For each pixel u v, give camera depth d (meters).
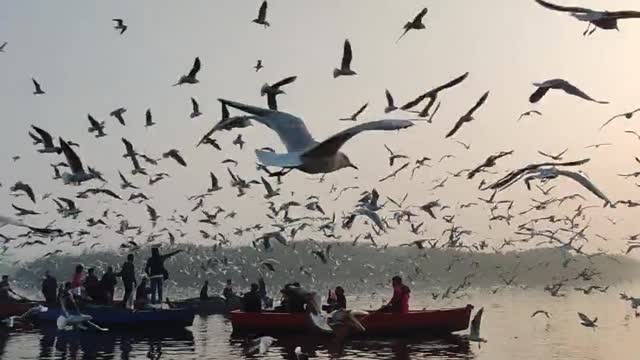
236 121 12.02
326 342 33.44
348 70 24.25
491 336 36.47
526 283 80.81
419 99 16.97
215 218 46.91
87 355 29.92
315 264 58.47
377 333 34.69
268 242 31.61
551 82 15.24
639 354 30.69
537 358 29.53
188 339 34.78
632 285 100.69
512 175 14.73
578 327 41.38
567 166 14.33
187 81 28.42
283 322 35.00
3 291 42.72
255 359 28.62
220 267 53.81
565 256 41.38
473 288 80.94
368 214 22.05
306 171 9.00
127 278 39.75
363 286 75.69
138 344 33.19
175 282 59.81
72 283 40.25
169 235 47.28
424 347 32.16
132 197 42.47
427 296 71.62
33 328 38.97
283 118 9.47
